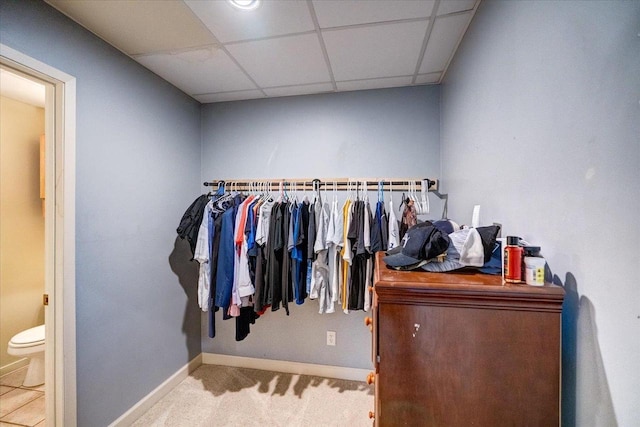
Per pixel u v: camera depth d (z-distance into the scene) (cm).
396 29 148
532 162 84
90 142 147
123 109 168
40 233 256
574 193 66
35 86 216
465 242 86
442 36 154
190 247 226
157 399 192
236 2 128
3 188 233
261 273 194
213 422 174
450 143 182
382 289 73
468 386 69
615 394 55
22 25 118
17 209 241
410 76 200
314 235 196
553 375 66
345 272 197
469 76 143
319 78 203
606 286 57
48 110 135
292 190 229
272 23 143
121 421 165
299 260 196
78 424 140
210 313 195
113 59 161
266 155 238
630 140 52
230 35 153
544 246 78
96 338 150
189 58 176
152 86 192
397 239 187
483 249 84
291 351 231
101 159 154
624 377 53
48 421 134
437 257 87
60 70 133
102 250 154
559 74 72
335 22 142
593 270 61
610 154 56
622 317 53
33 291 249
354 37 155
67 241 135
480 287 68
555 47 73
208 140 248
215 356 242
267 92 226
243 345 239
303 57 175
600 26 58
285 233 196
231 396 199
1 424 172
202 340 245
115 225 162
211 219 202
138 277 179
